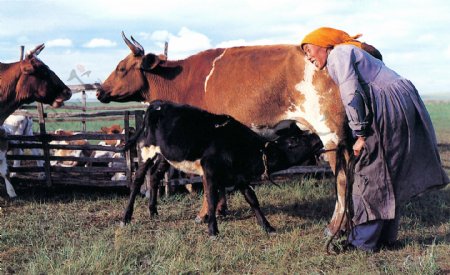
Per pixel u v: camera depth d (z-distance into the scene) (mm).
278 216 6723
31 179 9078
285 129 6137
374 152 4781
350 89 4633
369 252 5039
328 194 7949
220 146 5695
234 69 6250
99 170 8297
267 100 5977
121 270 4590
